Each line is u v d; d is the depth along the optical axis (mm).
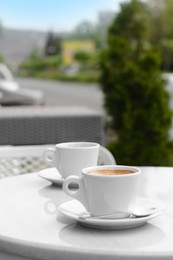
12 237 1030
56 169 1645
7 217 1180
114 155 4848
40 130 4055
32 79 31391
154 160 4789
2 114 4074
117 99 4879
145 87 4758
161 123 4801
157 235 1048
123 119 4832
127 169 1180
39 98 6949
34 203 1305
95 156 1474
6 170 2066
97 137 4180
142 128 4789
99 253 941
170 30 17750
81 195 1123
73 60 33062
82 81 28344
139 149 4816
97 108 13797
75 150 1443
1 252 1044
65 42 34094
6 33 32844
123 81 4875
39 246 984
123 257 931
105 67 5031
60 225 1117
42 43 33750
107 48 5098
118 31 5477
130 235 1049
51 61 33375
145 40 5430
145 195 1405
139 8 5512
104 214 1096
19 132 4012
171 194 1414
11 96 6922
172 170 1744
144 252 939
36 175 1654
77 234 1057
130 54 5082
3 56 32188
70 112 4254
